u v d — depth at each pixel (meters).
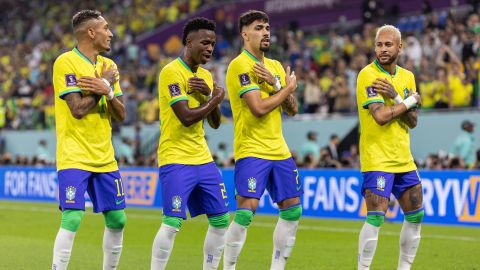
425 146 49.25
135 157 58.66
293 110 21.95
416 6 67.44
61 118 19.94
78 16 20.12
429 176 40.31
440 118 48.56
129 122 62.91
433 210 40.06
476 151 46.06
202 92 20.47
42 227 40.41
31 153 68.25
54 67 19.88
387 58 21.22
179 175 20.44
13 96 75.88
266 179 21.14
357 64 55.94
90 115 19.86
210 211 20.77
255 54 21.27
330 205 43.50
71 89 19.48
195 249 31.39
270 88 21.36
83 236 35.78
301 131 53.84
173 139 20.59
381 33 21.36
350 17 71.62
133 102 63.22
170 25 83.50
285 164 21.28
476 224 38.31
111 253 20.73
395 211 41.47
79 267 26.56
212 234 20.91
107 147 20.25
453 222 39.19
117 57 81.56
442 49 53.06
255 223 41.62
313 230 38.22
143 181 52.66
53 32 94.25
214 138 56.97
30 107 71.88
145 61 78.06
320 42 65.69
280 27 73.56
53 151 66.25
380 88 20.98
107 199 20.20
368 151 21.34
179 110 20.19
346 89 53.66
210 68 64.25
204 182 20.67
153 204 51.88
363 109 21.42
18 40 99.12
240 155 21.23
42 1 100.31
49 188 57.91
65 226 19.59
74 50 20.08
